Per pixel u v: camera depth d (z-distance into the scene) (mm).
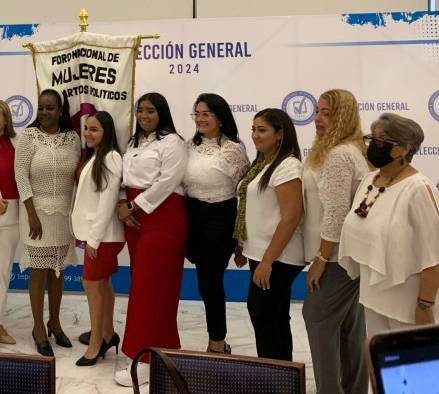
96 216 2490
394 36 3699
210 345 2670
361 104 3748
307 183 1932
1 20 4422
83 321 3473
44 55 2904
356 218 1621
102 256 2541
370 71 3730
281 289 2020
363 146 1819
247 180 2133
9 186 2871
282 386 1184
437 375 724
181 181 2467
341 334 2062
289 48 3779
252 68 3816
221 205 2479
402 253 1480
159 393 1247
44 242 2746
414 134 1522
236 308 3848
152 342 2385
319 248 1904
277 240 1925
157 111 2432
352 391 2062
